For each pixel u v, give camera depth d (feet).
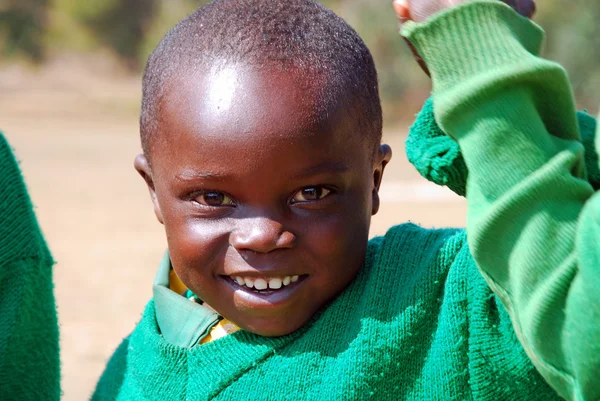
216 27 7.09
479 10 5.71
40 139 84.17
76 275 32.07
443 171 6.52
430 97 6.79
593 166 6.25
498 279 5.84
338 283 7.14
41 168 64.90
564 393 5.73
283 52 6.86
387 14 95.35
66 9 151.84
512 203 5.56
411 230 7.62
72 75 139.64
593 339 5.28
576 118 5.94
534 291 5.59
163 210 7.34
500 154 5.62
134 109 113.19
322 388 7.00
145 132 7.54
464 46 5.72
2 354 7.89
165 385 7.74
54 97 119.34
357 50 7.34
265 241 6.70
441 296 6.95
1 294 7.98
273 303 7.00
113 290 29.55
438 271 6.99
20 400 8.16
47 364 8.43
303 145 6.61
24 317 8.03
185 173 6.89
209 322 7.78
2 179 7.97
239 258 6.91
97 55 151.23
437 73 5.82
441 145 6.55
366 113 7.13
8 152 8.13
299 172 6.66
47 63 145.48
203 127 6.73
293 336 7.30
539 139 5.63
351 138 6.91
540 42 6.00
